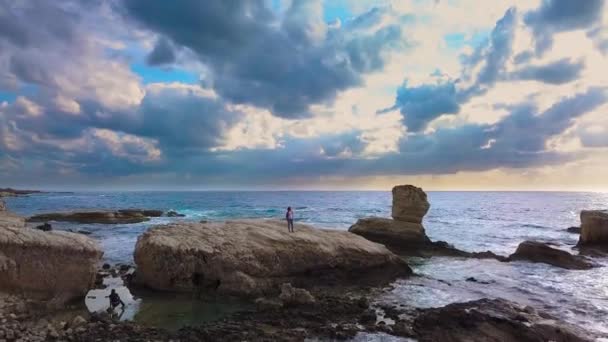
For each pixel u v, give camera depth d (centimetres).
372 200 15662
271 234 2605
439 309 1864
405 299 2189
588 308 2064
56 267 1816
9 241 1722
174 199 15700
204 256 2212
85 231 4878
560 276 2828
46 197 16212
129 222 6144
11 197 15388
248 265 2264
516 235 5356
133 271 2650
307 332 1612
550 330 1620
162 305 1994
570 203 14462
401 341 1547
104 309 1886
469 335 1595
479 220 7525
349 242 2783
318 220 6944
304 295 1977
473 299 2209
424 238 3881
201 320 1791
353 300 2080
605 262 3388
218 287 2159
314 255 2511
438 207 11919
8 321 1552
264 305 1923
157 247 2197
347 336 1573
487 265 3216
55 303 1784
